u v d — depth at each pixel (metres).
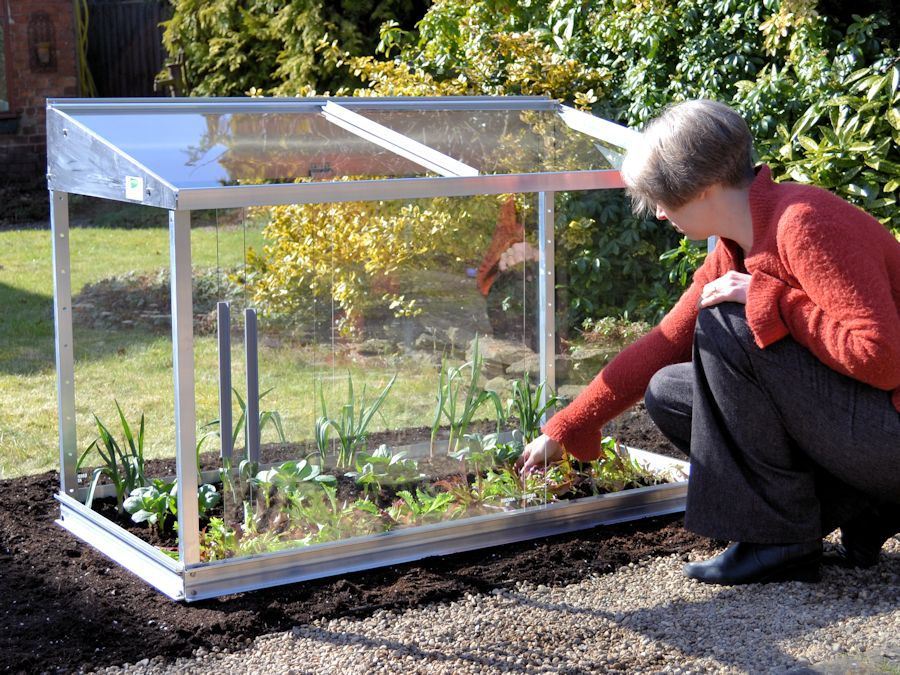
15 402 4.95
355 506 2.96
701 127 2.56
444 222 3.03
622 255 3.44
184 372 2.65
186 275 2.61
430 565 2.96
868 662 2.33
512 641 2.48
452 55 6.34
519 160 3.48
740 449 2.71
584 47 6.01
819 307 2.47
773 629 2.53
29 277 7.59
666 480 3.48
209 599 2.72
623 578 2.88
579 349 3.42
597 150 3.52
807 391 2.55
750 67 5.17
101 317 3.10
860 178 4.38
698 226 2.70
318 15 10.12
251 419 2.78
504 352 3.25
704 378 2.73
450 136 3.65
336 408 2.91
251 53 10.91
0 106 11.33
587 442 3.05
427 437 3.10
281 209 2.73
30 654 2.42
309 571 2.86
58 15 11.45
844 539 2.93
